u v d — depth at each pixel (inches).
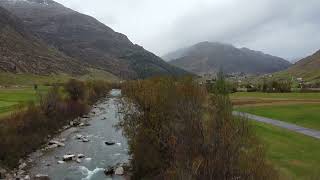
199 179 1148.5
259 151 1163.9
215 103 1289.4
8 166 1984.5
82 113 4188.0
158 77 2277.3
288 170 1473.9
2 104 3622.0
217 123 1213.7
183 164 1224.2
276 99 4596.5
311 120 2778.1
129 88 2573.8
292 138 2132.1
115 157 2263.8
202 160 1160.2
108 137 2913.4
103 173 1936.5
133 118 1985.7
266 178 1128.2
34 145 2460.6
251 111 3378.4
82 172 1962.4
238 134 1182.3
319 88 7514.8
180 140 1343.5
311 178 1369.3
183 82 1700.3
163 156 1656.0
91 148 2522.1
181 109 1423.5
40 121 2874.0
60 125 3265.3
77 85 4667.8
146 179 1620.3
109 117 4057.6
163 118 1669.5
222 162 1147.9
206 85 1692.9
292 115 3065.9
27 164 2106.3
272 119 2918.3
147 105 1847.9
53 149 2487.7
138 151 1776.6
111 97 6953.7
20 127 2492.6
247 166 1125.1
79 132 3129.9
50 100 3368.6
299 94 5629.9
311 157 1689.2
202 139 1242.6
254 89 7066.9
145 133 1780.3
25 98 4503.0
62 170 1999.3
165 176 1438.2
